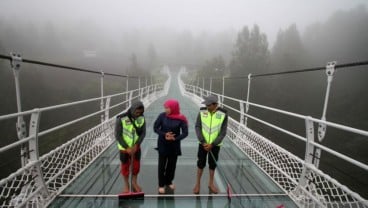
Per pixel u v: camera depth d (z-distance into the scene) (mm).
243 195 3496
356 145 24109
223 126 3432
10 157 12516
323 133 2824
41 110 2805
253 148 4949
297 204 3189
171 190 3643
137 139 3369
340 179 14430
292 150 25000
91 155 4801
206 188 3729
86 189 3566
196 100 16312
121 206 3156
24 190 2725
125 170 3420
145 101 14086
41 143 19125
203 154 3516
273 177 4047
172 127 3309
